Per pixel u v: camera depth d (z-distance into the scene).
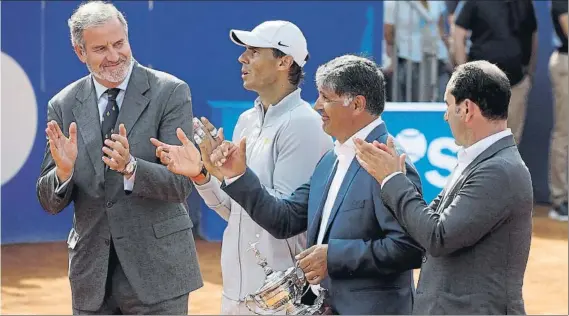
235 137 5.93
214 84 12.14
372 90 4.97
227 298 5.66
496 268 4.36
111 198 5.08
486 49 12.47
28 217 11.53
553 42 13.69
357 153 4.62
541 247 11.16
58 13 11.35
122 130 4.81
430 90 13.09
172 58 11.95
